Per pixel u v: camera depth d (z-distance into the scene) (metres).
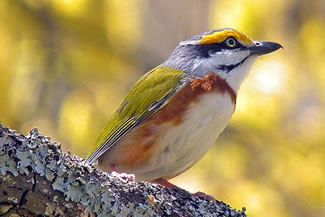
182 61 10.61
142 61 15.30
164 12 16.25
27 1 13.90
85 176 7.66
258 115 13.59
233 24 13.72
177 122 10.06
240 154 13.54
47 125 13.56
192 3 16.03
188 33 16.03
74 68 14.30
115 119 10.54
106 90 14.37
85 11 14.18
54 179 7.37
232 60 10.59
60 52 14.17
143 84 10.46
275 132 13.66
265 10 13.84
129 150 10.22
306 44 14.13
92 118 13.74
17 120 13.45
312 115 13.87
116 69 14.75
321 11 14.40
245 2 13.77
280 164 13.51
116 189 7.89
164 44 15.71
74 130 13.50
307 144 13.70
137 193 8.00
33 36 13.91
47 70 13.95
